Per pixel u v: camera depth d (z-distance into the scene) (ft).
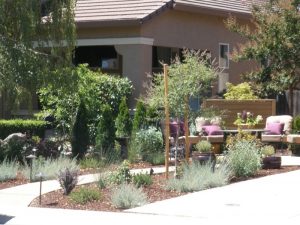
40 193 43.62
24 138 63.93
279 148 69.77
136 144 62.28
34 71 58.49
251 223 35.78
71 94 63.57
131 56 76.59
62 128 69.77
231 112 75.36
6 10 58.59
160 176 51.57
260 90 78.28
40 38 61.41
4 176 51.60
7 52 57.00
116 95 73.31
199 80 49.62
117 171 47.78
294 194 44.04
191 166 49.65
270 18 75.15
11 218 38.40
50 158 57.06
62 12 61.72
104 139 63.36
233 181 50.26
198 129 65.31
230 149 54.24
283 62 75.56
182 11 81.82
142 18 73.92
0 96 62.80
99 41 78.54
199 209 39.78
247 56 77.25
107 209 41.01
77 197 42.93
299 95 83.97
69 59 61.62
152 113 64.23
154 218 37.73
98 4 80.23
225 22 83.66
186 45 83.25
